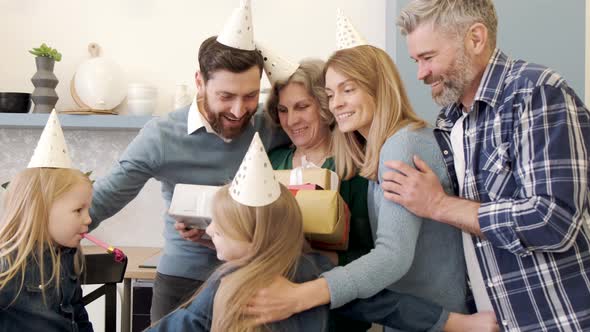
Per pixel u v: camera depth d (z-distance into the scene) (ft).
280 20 8.82
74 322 4.69
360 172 4.49
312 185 4.35
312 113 5.07
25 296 4.36
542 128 3.70
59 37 8.81
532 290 3.84
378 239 4.02
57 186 4.49
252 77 4.78
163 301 5.42
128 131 8.75
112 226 8.87
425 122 4.38
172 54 8.82
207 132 5.19
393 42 7.79
